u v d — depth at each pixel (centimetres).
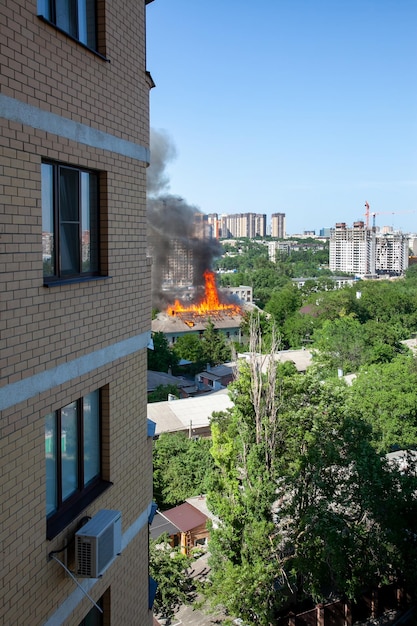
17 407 462
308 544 1622
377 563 1639
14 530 461
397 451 3400
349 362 5762
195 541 2491
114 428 656
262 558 1605
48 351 507
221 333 7744
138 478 739
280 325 8681
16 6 450
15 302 455
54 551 523
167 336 8381
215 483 1773
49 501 535
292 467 1823
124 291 669
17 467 464
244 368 1895
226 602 1543
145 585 780
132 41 678
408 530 1689
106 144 613
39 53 484
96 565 528
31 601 489
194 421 3850
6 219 443
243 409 1845
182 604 2006
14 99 450
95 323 598
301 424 1930
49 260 526
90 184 602
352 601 1706
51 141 505
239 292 12888
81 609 589
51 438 535
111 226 630
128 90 668
